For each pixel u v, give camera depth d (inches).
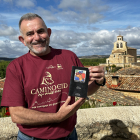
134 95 447.8
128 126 92.7
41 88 54.1
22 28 56.8
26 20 56.1
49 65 57.1
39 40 55.0
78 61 66.4
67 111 50.9
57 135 55.7
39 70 55.4
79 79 53.1
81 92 52.3
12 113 51.6
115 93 374.0
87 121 90.7
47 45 57.6
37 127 54.5
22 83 54.0
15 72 53.7
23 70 55.0
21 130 56.6
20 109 51.1
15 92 52.1
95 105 188.9
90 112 97.9
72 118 61.7
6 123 85.4
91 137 91.9
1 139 79.1
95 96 308.5
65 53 63.4
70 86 52.6
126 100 317.1
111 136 93.4
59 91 56.1
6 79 54.4
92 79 58.5
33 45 55.7
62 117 51.2
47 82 55.0
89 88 64.4
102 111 99.0
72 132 62.9
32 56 57.4
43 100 54.1
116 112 98.0
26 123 50.9
